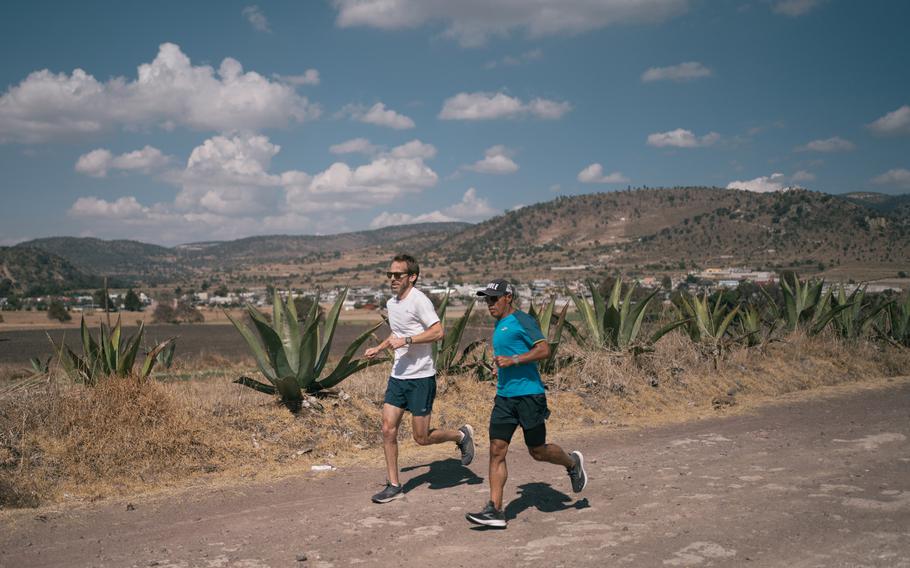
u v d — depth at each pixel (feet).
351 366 26.78
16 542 14.42
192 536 14.80
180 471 19.79
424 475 20.34
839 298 50.44
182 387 26.71
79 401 20.86
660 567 12.73
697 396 34.04
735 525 15.14
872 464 20.86
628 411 30.66
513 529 15.15
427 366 18.34
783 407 32.45
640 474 20.13
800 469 20.35
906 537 14.23
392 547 14.01
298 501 17.61
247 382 25.26
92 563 13.17
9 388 21.50
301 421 23.97
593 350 36.35
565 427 27.94
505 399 15.69
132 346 23.16
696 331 41.93
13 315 331.57
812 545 13.80
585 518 15.88
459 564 13.00
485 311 58.39
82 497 17.66
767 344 42.65
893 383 39.73
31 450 18.80
